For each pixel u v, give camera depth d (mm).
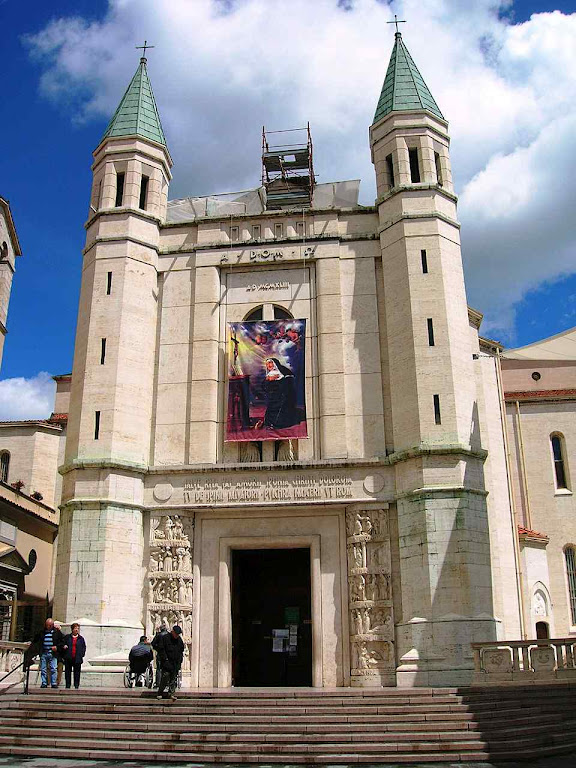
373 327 33750
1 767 16984
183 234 36594
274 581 33750
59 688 24812
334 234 35250
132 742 19062
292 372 33312
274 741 18922
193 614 30828
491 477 37344
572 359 54406
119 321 33719
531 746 18562
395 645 29078
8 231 37844
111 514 30750
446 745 18266
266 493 31297
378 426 32312
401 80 37062
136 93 38656
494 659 25188
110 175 36625
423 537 29172
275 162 44781
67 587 29891
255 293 35281
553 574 45688
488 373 41469
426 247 33375
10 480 47250
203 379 33719
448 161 36000
